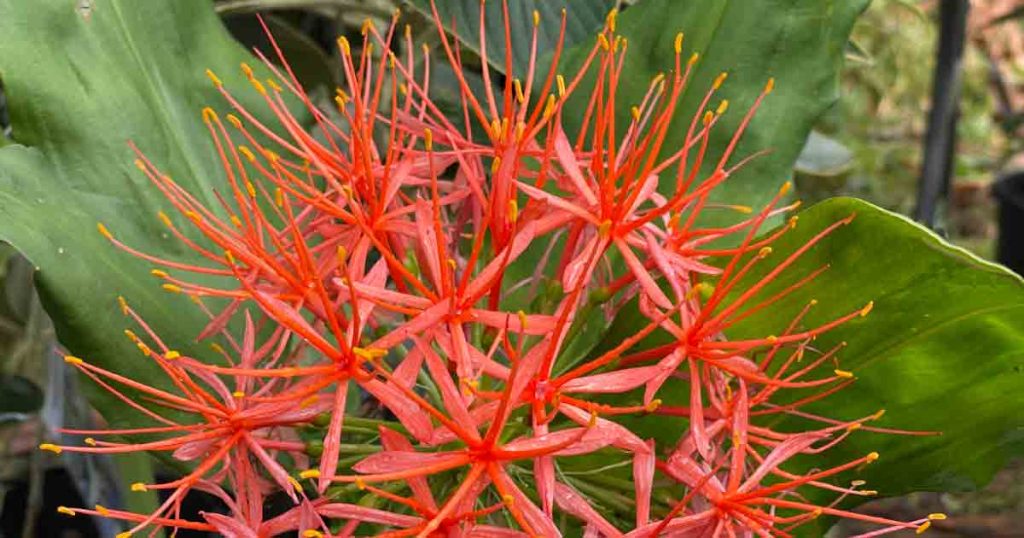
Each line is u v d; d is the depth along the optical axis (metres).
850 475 0.41
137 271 0.38
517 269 0.42
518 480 0.35
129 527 0.48
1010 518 0.94
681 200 0.36
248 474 0.34
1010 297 0.35
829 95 0.42
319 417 0.35
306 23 0.62
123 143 0.39
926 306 0.37
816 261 0.36
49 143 0.38
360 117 0.36
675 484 0.35
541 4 0.46
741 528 0.34
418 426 0.32
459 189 0.37
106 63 0.39
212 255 0.36
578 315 0.36
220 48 0.43
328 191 0.37
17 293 0.60
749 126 0.42
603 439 0.32
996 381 0.38
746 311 0.36
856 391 0.39
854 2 0.42
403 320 0.37
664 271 0.34
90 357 0.36
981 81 1.78
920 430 0.40
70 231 0.36
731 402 0.35
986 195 1.56
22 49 0.38
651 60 0.43
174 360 0.36
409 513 0.35
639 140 0.42
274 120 0.43
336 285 0.34
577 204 0.35
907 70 1.62
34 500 0.56
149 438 0.38
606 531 0.32
